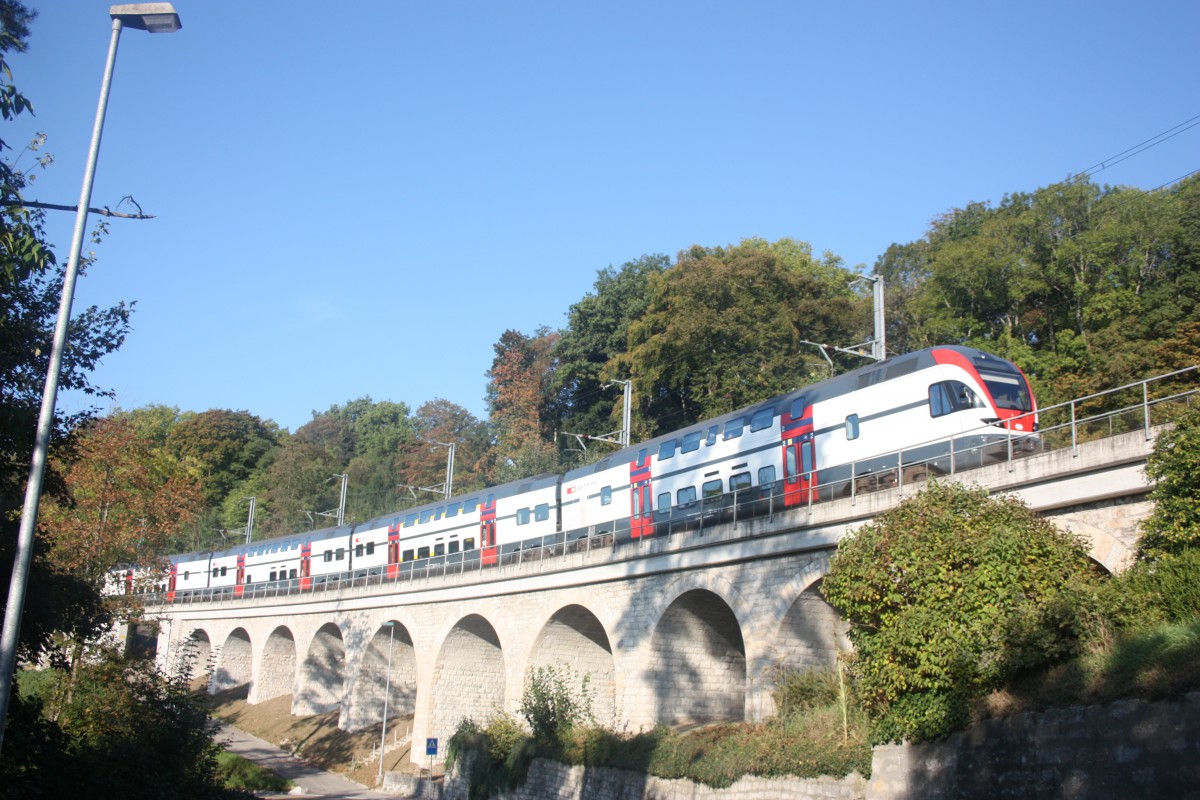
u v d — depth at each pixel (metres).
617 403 60.84
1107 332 39.31
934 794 18.05
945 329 46.19
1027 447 23.55
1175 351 35.12
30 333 19.44
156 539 44.59
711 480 33.03
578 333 67.31
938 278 47.06
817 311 50.97
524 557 39.41
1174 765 13.84
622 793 27.73
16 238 17.42
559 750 31.59
